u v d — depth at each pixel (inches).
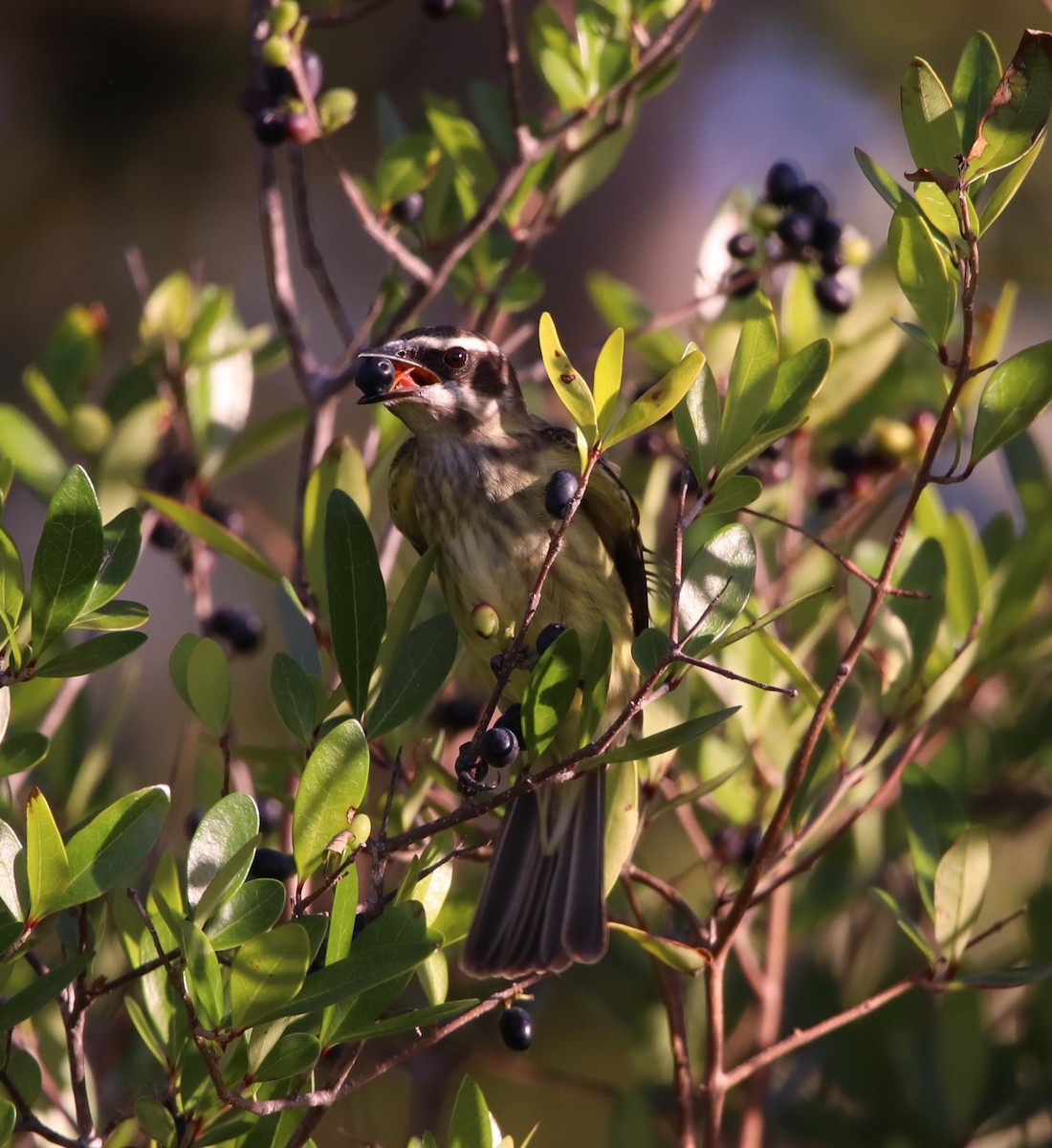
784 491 396.2
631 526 358.9
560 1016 500.4
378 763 325.4
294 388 698.8
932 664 333.1
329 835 242.7
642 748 253.9
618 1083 496.7
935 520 372.5
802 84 745.6
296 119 351.9
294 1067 229.0
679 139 709.3
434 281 358.9
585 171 411.5
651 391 252.1
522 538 358.9
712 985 288.7
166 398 405.1
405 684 280.7
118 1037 352.2
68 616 253.4
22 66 678.5
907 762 322.7
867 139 753.6
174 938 249.8
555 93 370.6
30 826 231.5
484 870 414.0
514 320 669.3
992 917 452.8
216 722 269.9
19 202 678.5
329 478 334.3
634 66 377.1
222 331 422.3
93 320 410.6
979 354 369.4
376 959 229.8
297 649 283.3
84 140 683.4
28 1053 271.9
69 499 249.9
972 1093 373.1
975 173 241.1
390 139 417.4
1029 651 366.3
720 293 392.5
